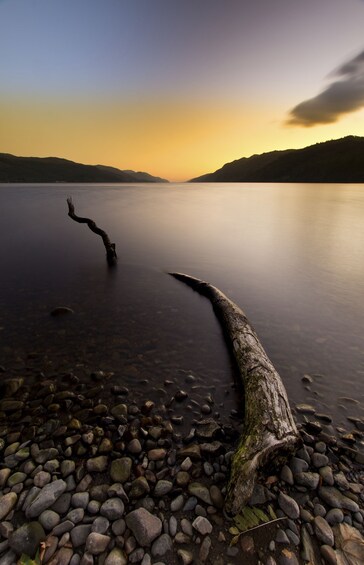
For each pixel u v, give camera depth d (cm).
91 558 279
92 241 2020
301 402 509
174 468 380
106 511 320
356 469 386
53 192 8350
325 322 811
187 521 315
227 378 578
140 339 731
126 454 401
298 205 4553
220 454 403
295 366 613
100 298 1009
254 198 6388
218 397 523
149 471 374
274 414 413
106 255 1620
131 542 293
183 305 951
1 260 1520
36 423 457
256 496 340
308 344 700
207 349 687
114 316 863
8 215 3316
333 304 933
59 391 534
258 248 1772
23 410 484
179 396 516
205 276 1245
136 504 333
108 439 424
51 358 641
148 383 559
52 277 1248
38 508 321
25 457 394
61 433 435
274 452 369
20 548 285
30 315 866
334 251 1667
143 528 300
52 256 1616
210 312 897
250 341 632
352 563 279
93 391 532
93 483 358
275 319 831
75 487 352
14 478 360
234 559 282
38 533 297
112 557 278
